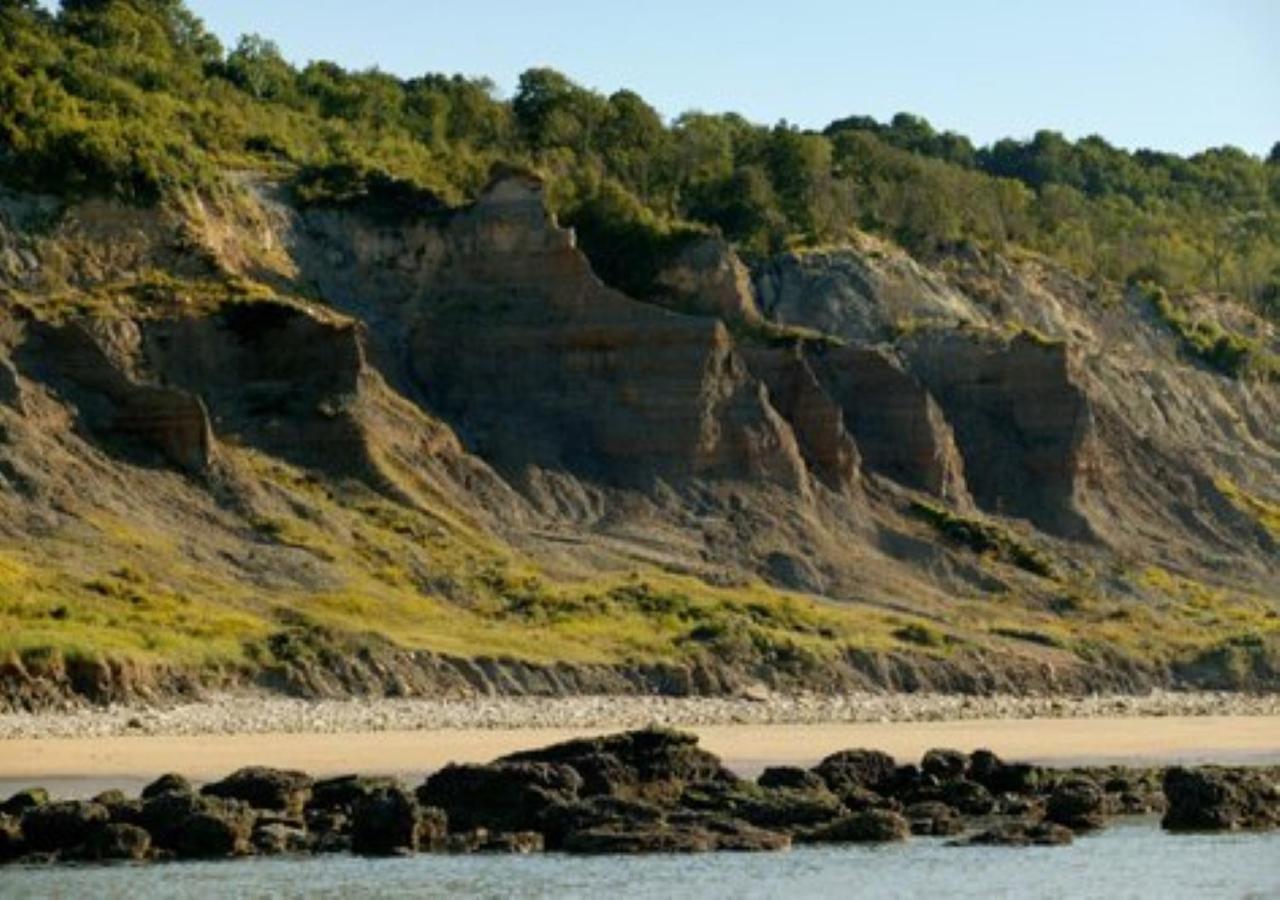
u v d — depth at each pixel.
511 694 172.38
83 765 120.81
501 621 190.62
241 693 160.62
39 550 179.75
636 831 93.38
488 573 198.62
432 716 155.50
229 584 184.62
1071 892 86.19
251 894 83.50
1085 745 145.75
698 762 101.94
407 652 172.12
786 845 94.81
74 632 159.12
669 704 172.00
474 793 96.62
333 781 99.88
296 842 92.44
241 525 194.12
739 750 135.38
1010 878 88.75
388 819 92.12
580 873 88.06
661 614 198.25
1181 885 87.75
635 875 87.88
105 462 194.88
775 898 84.06
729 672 185.50
